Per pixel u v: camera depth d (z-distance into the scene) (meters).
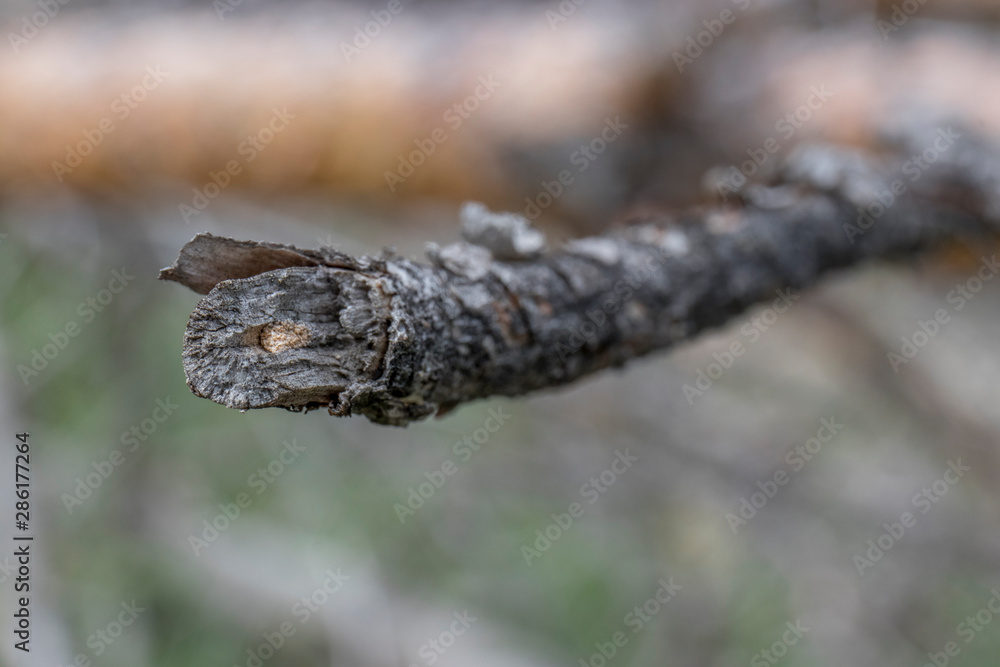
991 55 0.50
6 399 0.67
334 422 0.88
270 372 0.32
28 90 0.58
